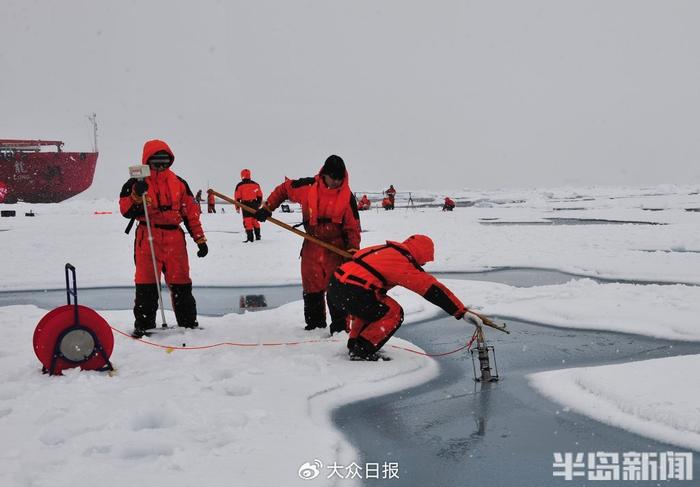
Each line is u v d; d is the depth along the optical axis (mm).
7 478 2965
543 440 3576
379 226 21656
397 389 4457
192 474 3025
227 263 11477
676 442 3486
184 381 4398
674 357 4887
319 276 5934
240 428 3570
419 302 7512
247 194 15523
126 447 3291
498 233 17531
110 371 4660
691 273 9281
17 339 5840
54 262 12305
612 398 4074
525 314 6805
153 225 5930
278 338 5727
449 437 3645
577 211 31266
